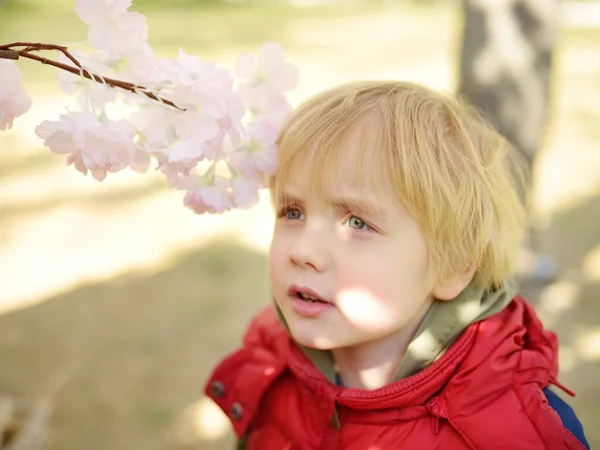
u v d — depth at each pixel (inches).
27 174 209.3
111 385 106.9
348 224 35.9
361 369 39.0
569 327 114.8
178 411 100.4
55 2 627.2
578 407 92.8
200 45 395.2
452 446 36.6
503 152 43.3
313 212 36.3
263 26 506.6
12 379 107.7
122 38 31.2
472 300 37.6
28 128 250.4
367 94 38.5
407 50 388.2
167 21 536.1
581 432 37.7
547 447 35.0
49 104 272.4
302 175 36.4
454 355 36.7
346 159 35.5
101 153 29.3
